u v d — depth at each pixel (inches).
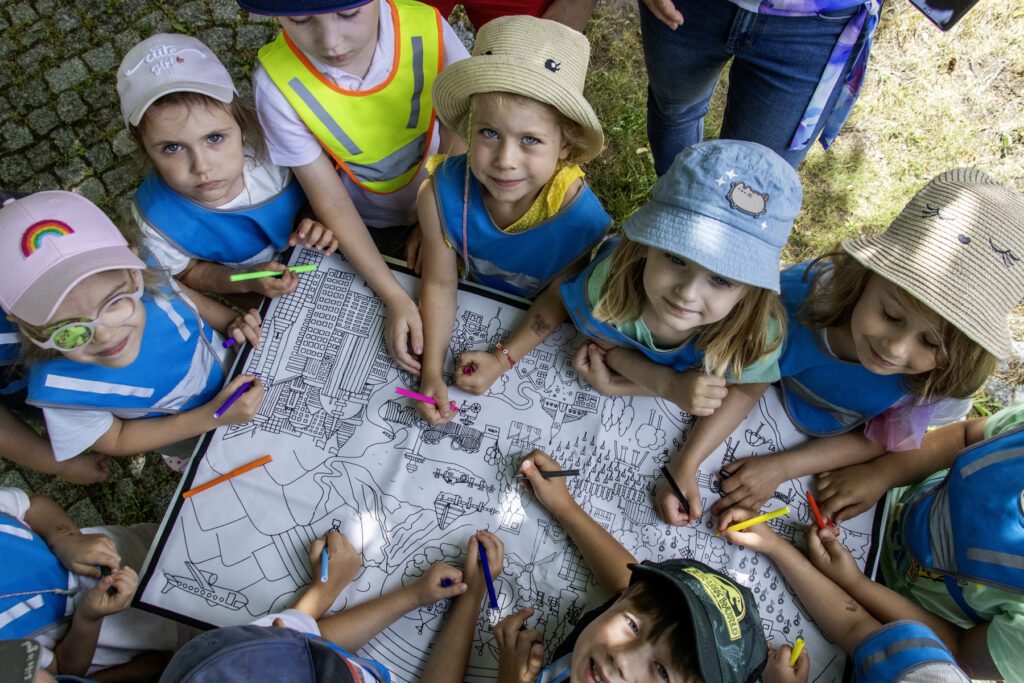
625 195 139.2
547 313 90.8
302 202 101.0
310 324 91.7
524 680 74.9
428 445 87.2
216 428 86.1
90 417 81.4
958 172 72.0
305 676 58.7
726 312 73.3
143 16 140.3
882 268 68.9
